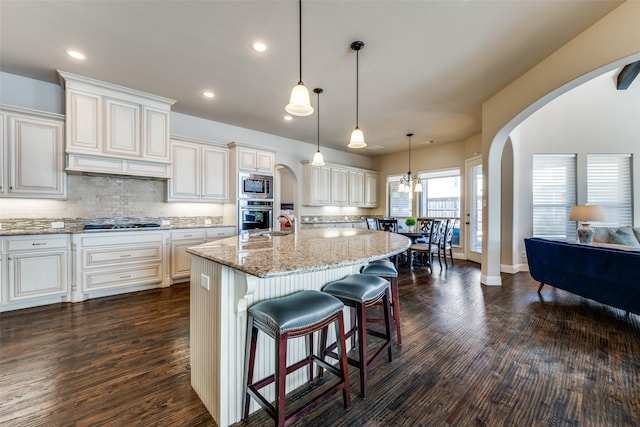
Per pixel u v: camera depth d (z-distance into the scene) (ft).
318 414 4.91
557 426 4.62
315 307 4.46
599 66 7.54
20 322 8.57
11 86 10.29
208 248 5.56
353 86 11.22
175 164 13.46
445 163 20.88
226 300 4.65
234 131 16.51
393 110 13.91
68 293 10.38
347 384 4.95
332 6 6.84
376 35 8.00
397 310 7.49
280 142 19.01
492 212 13.03
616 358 6.68
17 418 4.67
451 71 10.07
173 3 6.74
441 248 17.78
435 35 8.02
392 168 24.41
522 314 9.55
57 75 10.32
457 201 20.85
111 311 9.55
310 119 15.29
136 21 7.39
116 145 11.25
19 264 9.45
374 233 9.52
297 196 20.16
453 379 5.91
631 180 15.79
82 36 8.05
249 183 15.43
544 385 5.69
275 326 4.06
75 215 11.61
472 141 18.74
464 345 7.39
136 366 6.29
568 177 16.20
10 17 7.20
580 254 9.82
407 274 15.38
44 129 10.14
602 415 4.84
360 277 6.23
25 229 10.52
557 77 8.86
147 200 13.50
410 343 7.50
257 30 7.78
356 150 23.12
